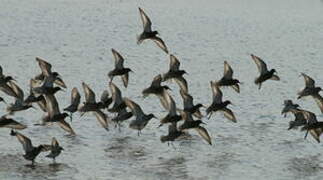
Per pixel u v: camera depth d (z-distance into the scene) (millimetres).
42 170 25344
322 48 53344
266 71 30188
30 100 28672
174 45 52250
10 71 40906
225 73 29578
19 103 28500
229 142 29688
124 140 29297
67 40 51406
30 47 48125
